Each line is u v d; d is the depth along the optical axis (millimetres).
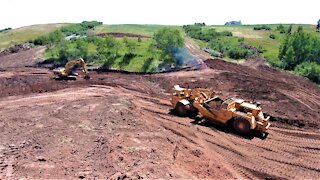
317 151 13492
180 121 16734
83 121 14352
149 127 14406
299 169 11875
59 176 8984
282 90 24297
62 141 11719
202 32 74750
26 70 33250
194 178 10008
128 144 11727
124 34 67688
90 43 46469
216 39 63469
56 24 90875
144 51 39656
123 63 34938
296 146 13984
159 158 10859
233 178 10852
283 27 81438
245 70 33188
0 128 13523
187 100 17875
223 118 15547
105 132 12922
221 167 11602
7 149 10867
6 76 29656
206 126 15977
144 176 9273
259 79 27453
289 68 36875
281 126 16656
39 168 9430
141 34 70500
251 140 14430
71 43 43125
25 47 51000
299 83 28156
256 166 12031
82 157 10336
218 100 16844
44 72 32062
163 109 19094
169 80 27516
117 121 14570
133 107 18188
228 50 45844
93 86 25672
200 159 11961
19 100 21234
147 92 24344
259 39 66312
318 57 38531
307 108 19766
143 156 10773
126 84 26312
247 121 14578
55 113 15930
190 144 13594
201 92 17734
